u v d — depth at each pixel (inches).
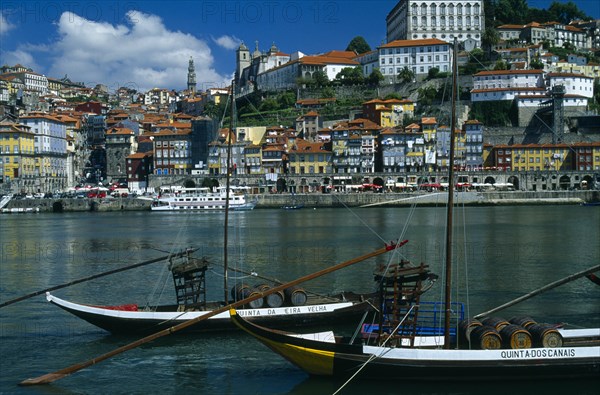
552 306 2262.6
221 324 1930.4
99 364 1697.8
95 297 2506.2
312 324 1952.5
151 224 5954.7
